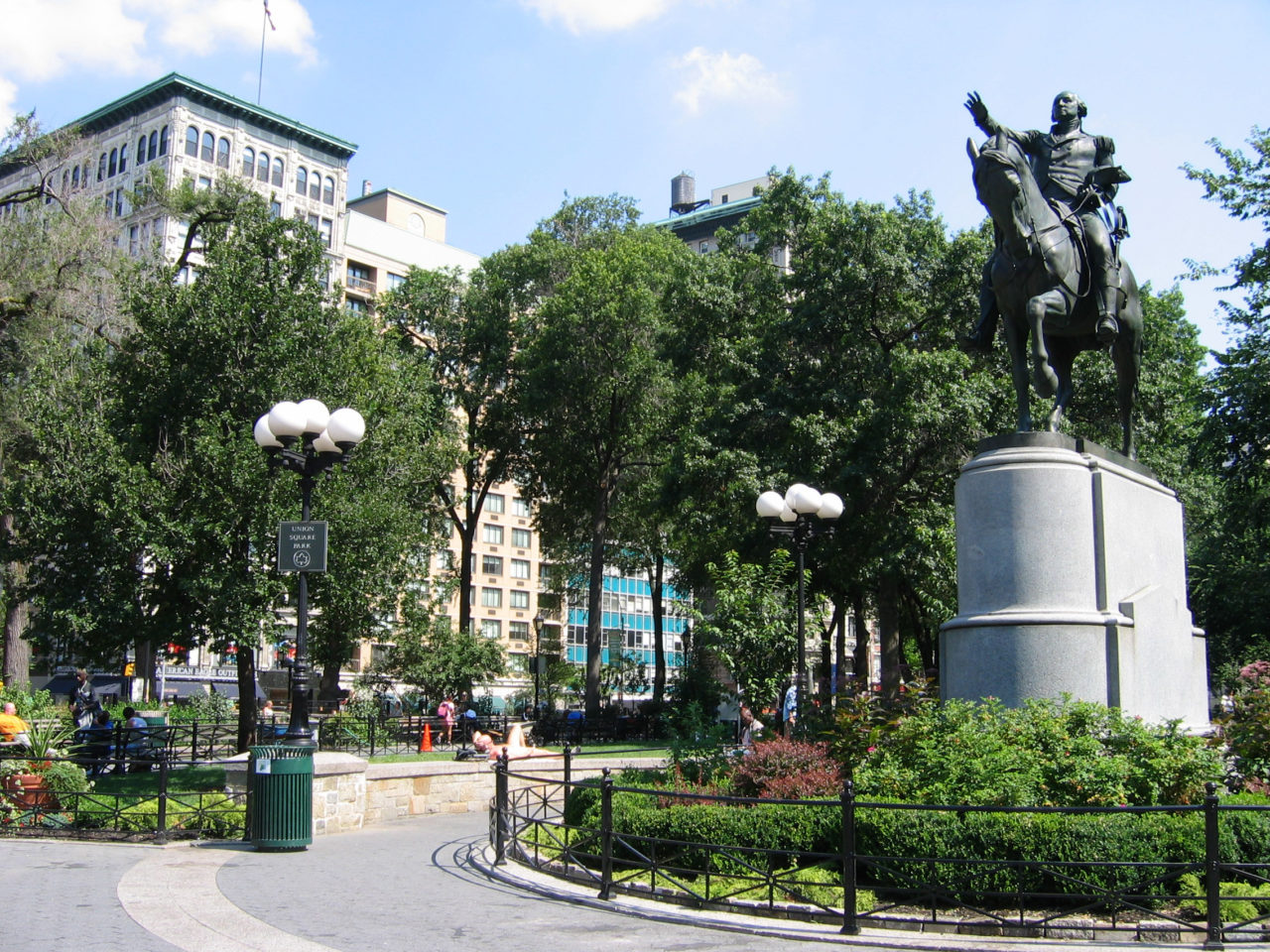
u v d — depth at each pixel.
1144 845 8.53
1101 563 11.62
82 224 31.41
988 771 9.37
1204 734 11.62
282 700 57.22
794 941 7.84
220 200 31.48
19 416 27.73
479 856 12.14
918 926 8.14
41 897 9.24
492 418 45.72
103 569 20.67
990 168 12.42
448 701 32.50
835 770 11.15
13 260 30.50
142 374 22.27
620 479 44.47
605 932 8.05
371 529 22.03
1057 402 12.92
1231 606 39.41
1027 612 11.34
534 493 47.19
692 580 37.09
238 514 20.14
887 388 28.31
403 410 27.03
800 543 17.42
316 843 13.73
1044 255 12.38
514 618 94.00
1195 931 7.71
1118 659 11.12
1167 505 13.45
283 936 7.74
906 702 12.30
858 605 37.41
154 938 7.59
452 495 49.38
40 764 14.81
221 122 76.69
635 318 38.22
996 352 28.25
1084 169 13.23
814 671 38.81
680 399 36.44
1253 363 27.98
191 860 11.85
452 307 47.34
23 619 34.66
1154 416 28.70
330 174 82.81
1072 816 8.68
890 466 26.98
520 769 21.23
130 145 76.19
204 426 20.58
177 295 22.47
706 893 8.91
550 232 49.00
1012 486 11.73
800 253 32.25
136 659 45.53
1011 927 7.97
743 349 31.20
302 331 22.47
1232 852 8.77
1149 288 32.84
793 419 28.03
